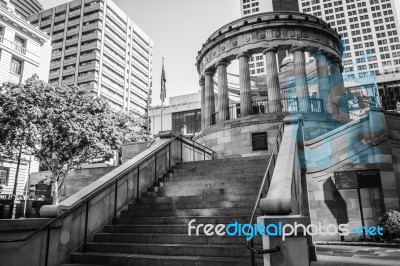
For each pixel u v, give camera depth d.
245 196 8.58
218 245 6.74
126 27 107.81
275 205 5.64
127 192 9.79
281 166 7.54
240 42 22.80
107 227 8.39
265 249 5.42
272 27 22.33
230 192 9.14
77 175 16.14
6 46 37.28
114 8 101.44
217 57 23.88
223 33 23.55
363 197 13.11
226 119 22.45
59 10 99.12
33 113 22.83
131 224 8.53
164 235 7.35
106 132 26.88
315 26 22.67
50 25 99.25
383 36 109.81
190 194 9.75
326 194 13.41
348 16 115.69
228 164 11.82
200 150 17.36
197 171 11.80
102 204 8.59
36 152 24.88
